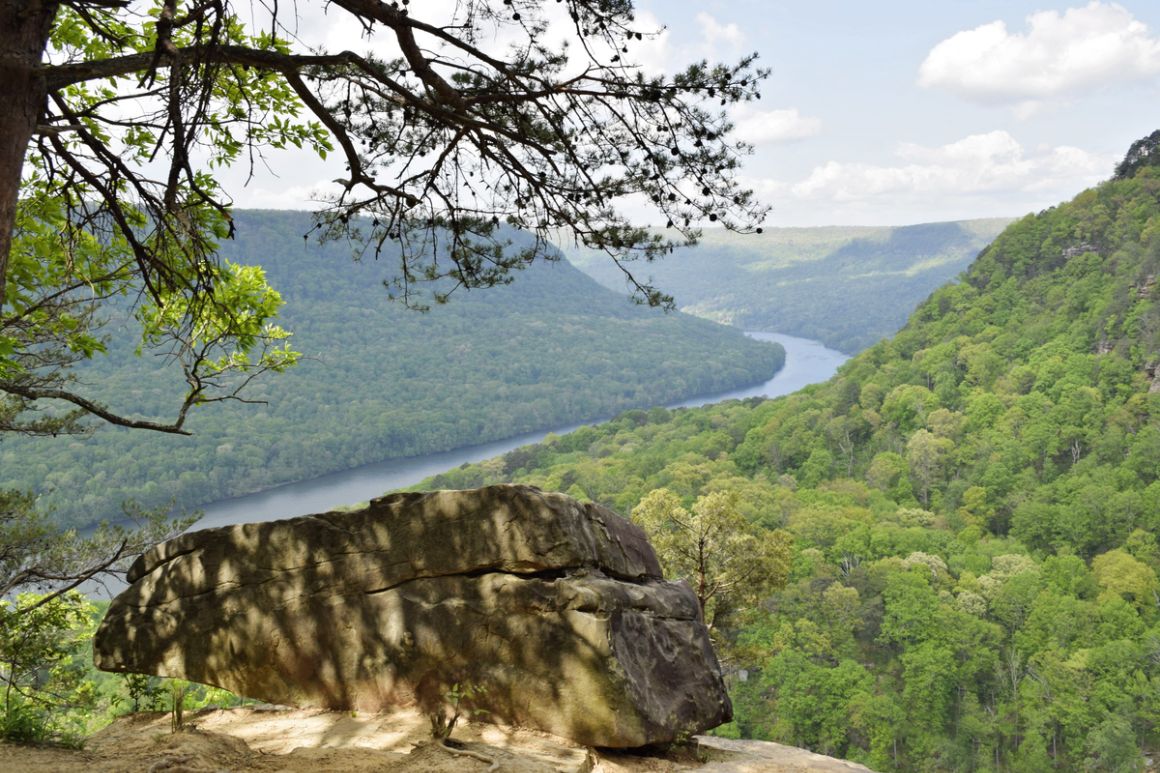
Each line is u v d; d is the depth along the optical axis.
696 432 156.88
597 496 119.38
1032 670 76.12
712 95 5.62
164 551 8.02
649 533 21.78
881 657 82.31
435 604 6.88
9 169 4.15
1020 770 68.19
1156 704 69.12
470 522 6.93
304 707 7.18
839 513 105.00
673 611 7.22
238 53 4.86
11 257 6.79
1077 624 80.06
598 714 6.22
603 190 5.84
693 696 6.81
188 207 5.70
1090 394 123.56
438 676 6.76
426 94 5.73
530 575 6.76
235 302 7.88
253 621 7.43
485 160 5.93
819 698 70.00
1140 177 167.88
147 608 7.94
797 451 135.88
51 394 7.09
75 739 5.93
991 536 106.19
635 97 5.57
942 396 140.75
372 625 7.05
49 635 9.13
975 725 70.69
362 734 6.31
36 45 4.23
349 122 6.17
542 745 6.18
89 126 6.62
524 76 5.58
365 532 7.28
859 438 139.88
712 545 21.44
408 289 6.29
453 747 5.76
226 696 10.27
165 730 6.53
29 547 9.91
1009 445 119.12
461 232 6.11
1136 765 64.44
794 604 84.94
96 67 4.38
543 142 5.85
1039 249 168.50
